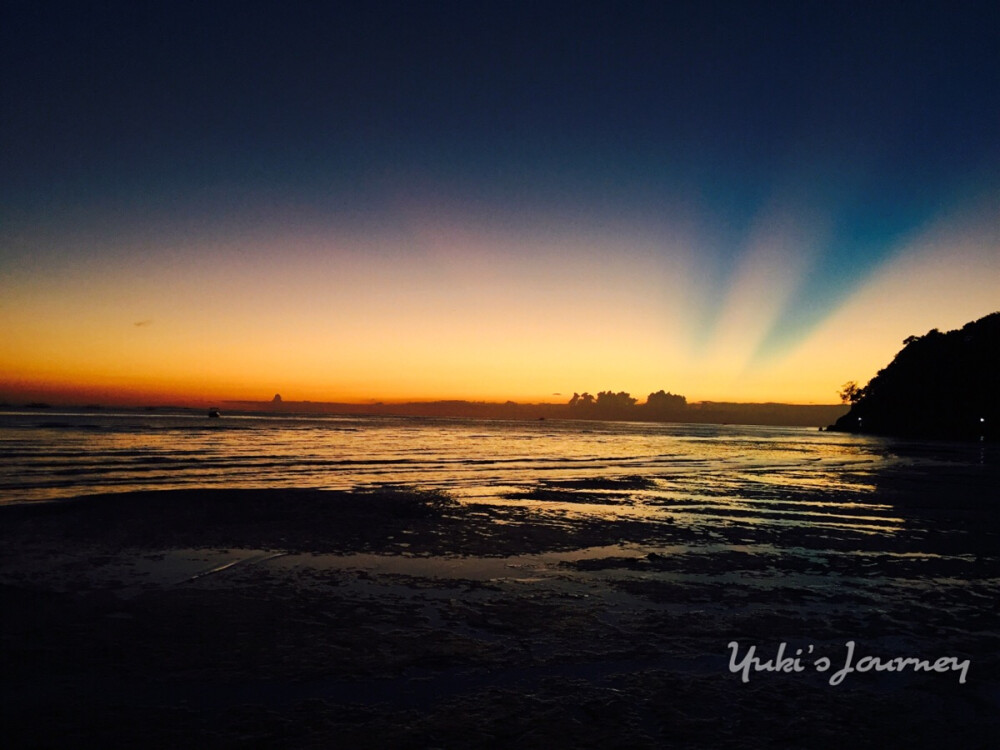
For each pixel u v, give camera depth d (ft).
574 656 18.11
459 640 19.31
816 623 21.49
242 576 26.84
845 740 13.33
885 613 22.77
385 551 32.40
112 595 23.50
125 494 49.93
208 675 16.20
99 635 19.06
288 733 13.16
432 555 31.73
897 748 13.00
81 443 114.93
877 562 31.68
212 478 66.64
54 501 46.16
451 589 25.40
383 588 25.36
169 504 45.55
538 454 122.11
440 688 15.70
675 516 46.26
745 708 14.85
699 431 441.27
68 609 21.62
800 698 15.49
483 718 14.06
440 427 367.86
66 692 14.97
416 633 19.90
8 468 70.69
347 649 18.33
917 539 38.52
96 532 35.53
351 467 83.46
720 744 13.05
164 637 19.01
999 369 315.37
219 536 35.32
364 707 14.53
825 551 34.32
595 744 12.93
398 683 15.94
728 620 21.71
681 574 28.50
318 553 31.63
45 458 83.71
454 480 69.46
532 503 51.62
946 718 14.51
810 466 104.78
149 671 16.37
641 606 23.31
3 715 13.70
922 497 60.95
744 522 44.14
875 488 69.10
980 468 104.68
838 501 56.80
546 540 36.09
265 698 14.92
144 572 27.20
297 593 24.38
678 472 87.15
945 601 24.56
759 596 24.91
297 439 156.25
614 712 14.48
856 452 161.38
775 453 150.82
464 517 43.60
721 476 82.38
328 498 50.70
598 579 27.40
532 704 14.85
